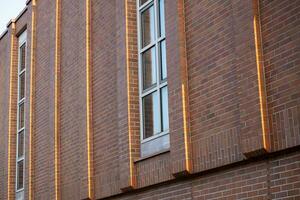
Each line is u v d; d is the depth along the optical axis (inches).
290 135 346.0
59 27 724.0
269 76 366.3
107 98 580.1
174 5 464.4
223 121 404.8
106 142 573.0
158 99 504.7
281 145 351.9
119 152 535.2
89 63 621.0
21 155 847.1
